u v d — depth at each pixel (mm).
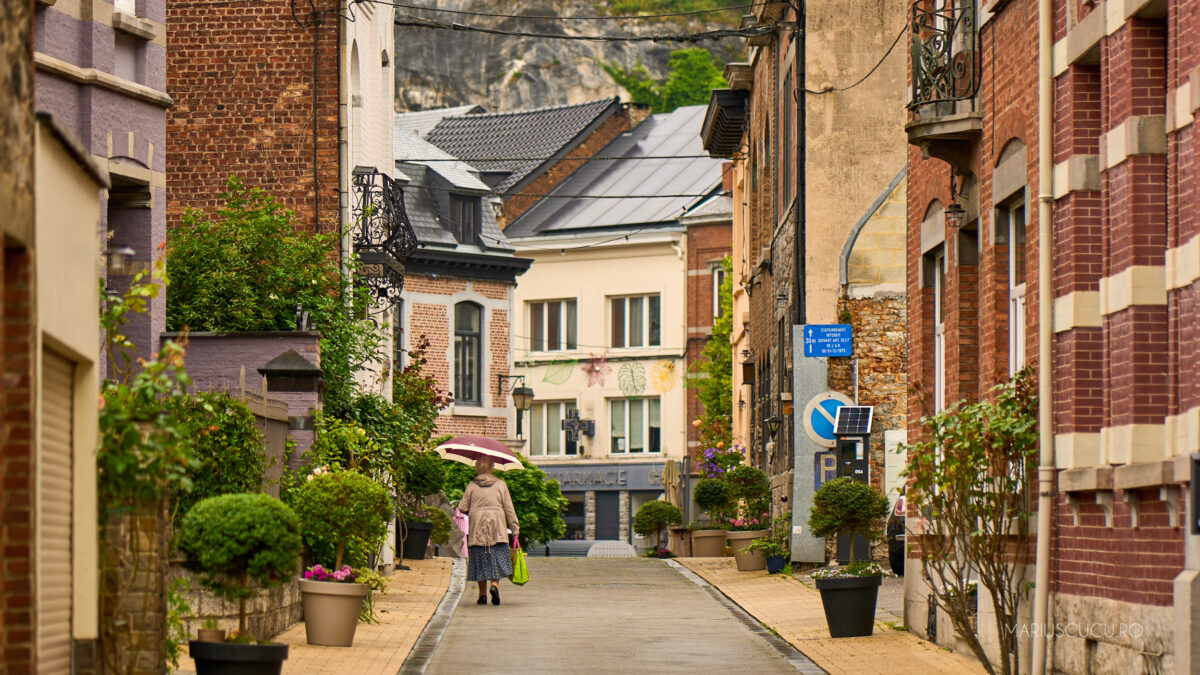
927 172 17906
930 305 18188
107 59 18609
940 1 17984
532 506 47250
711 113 39438
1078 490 12992
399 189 27766
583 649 16938
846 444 25609
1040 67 13734
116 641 11016
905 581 18359
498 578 22125
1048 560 13609
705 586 25859
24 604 8461
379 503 17766
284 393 20141
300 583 16375
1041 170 13680
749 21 34656
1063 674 13336
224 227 23344
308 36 26328
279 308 23172
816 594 22578
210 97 26391
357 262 24844
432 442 31094
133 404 10852
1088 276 13250
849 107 27500
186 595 15180
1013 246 15375
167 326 22453
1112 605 12344
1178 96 11445
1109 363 12688
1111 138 12586
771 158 32688
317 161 26203
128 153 18875
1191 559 10945
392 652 16109
